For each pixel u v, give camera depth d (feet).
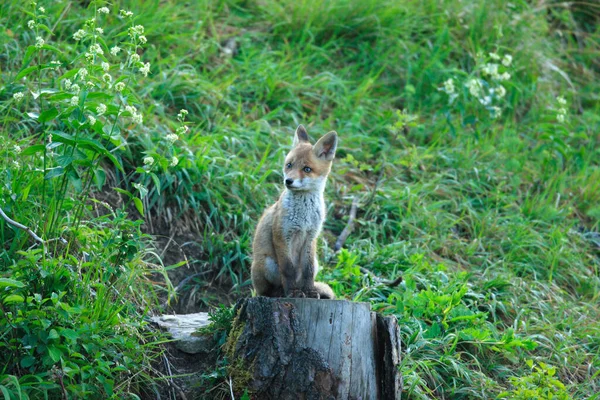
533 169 53.06
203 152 42.11
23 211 29.84
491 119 56.24
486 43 62.13
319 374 26.32
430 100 56.90
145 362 28.94
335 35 59.31
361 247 42.04
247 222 40.50
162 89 46.34
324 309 27.02
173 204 39.83
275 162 44.88
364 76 56.44
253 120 49.47
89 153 29.27
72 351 25.39
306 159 31.24
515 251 44.09
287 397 26.30
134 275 31.19
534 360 35.09
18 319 25.18
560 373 35.12
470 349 34.68
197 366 30.42
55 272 27.30
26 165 31.60
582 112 62.90
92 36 29.12
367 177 48.75
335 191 46.34
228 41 55.72
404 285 37.73
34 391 25.25
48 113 26.94
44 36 44.96
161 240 38.37
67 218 31.81
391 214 45.42
